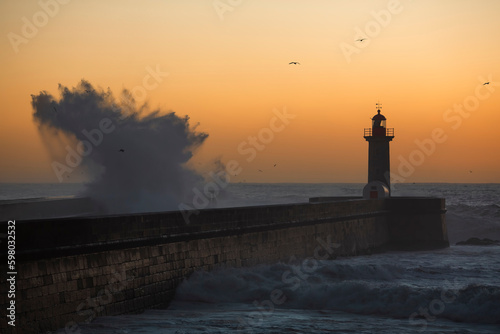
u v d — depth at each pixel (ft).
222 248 97.55
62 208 131.64
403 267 122.62
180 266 87.04
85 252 70.28
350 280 100.48
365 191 193.77
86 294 69.87
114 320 71.26
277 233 114.93
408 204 175.94
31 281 62.28
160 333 66.49
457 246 183.62
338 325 73.00
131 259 77.71
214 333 67.31
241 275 94.48
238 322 73.15
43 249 64.08
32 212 120.47
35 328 62.23
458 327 73.15
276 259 113.80
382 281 104.83
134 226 78.79
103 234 73.36
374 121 198.18
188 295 86.22
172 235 85.76
